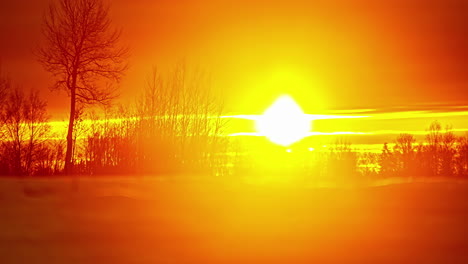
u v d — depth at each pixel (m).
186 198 45.59
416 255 33.50
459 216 41.97
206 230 38.41
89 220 39.34
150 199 45.22
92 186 46.44
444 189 50.91
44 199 43.53
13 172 49.72
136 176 49.50
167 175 49.94
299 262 32.94
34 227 37.25
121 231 37.31
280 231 38.16
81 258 32.25
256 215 41.78
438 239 36.28
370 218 41.91
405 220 41.12
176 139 51.28
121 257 32.53
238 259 33.06
